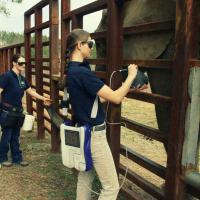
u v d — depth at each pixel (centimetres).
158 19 415
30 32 910
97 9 498
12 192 517
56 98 697
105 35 471
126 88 343
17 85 610
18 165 634
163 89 419
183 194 342
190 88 319
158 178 564
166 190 353
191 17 315
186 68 320
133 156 429
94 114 353
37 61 824
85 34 357
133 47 444
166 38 396
